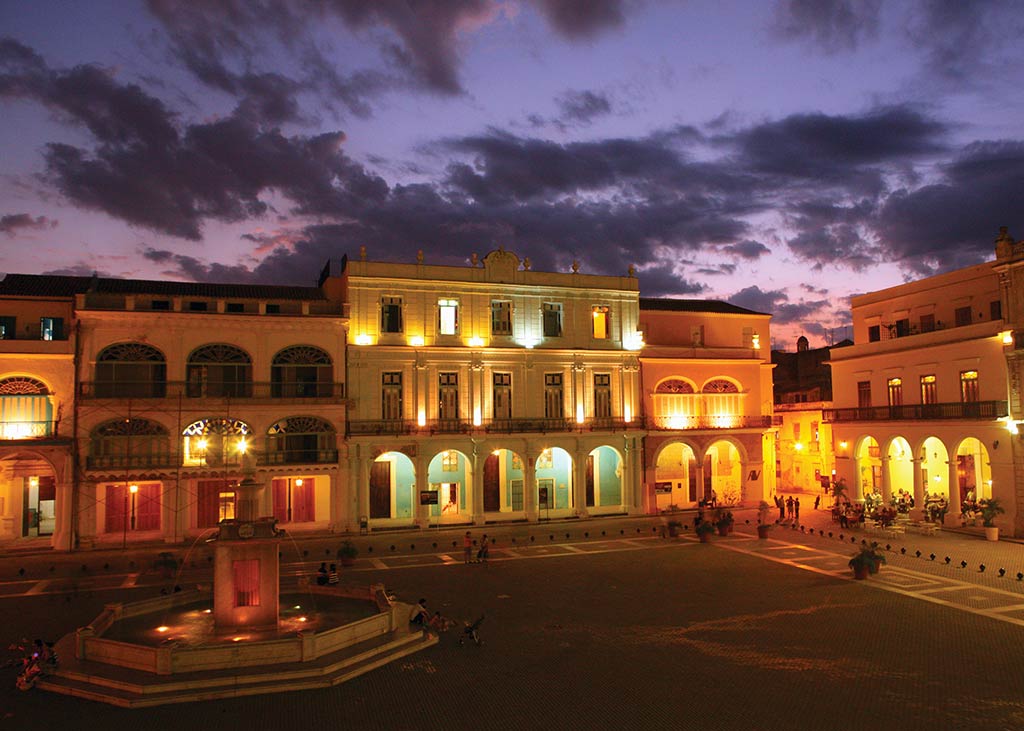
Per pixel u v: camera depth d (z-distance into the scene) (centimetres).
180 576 2931
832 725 1447
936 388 4156
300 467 3938
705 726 1449
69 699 1616
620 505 4791
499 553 3422
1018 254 3750
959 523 3916
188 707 1557
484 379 4459
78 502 3569
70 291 3825
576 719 1488
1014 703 1548
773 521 4362
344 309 4119
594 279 4806
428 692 1638
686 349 4956
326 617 2155
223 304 3906
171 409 3716
